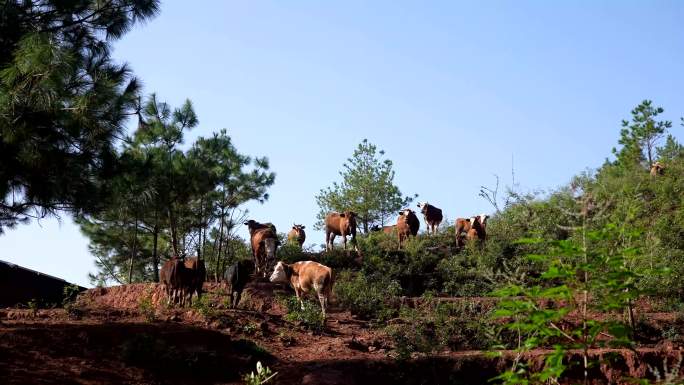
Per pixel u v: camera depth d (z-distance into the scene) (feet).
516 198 105.91
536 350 56.85
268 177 93.35
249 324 63.46
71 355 49.88
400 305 76.13
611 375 52.44
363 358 56.85
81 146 54.75
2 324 54.70
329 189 133.59
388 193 130.11
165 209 87.20
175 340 54.85
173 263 66.64
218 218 93.50
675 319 68.28
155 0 62.03
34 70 48.08
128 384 47.88
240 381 51.98
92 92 52.01
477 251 92.17
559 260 25.34
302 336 64.23
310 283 70.85
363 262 92.53
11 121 48.49
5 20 53.16
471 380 54.29
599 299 25.21
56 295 82.69
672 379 25.54
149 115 85.66
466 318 68.28
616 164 129.29
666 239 81.46
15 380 43.88
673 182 98.17
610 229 25.57
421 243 99.30
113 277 101.76
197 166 84.84
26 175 52.31
